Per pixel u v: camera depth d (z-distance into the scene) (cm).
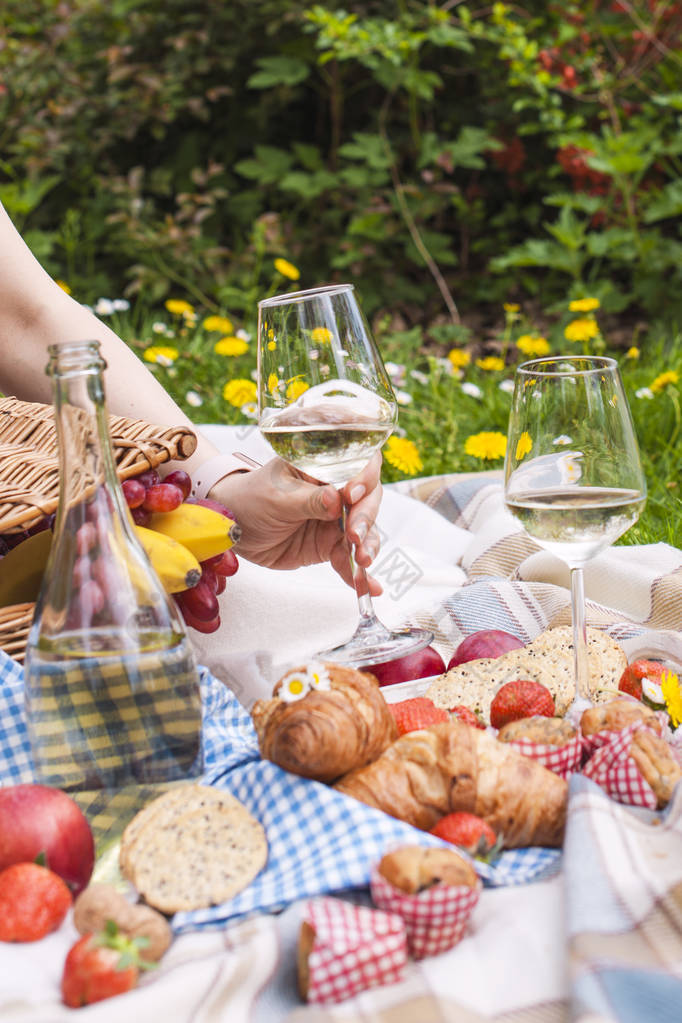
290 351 137
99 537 97
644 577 168
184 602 136
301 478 146
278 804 95
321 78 573
